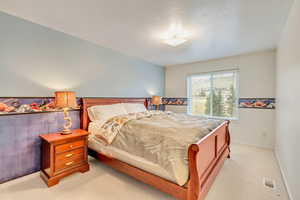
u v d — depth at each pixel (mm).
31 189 1812
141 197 1693
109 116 2715
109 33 2475
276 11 1813
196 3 1664
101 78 3088
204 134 1883
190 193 1409
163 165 1570
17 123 2006
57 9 1811
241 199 1686
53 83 2359
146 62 4328
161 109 4973
